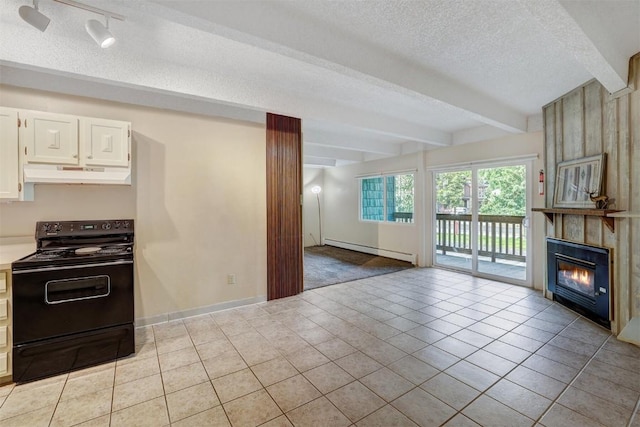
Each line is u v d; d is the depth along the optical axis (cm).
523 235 458
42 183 254
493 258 502
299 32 204
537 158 424
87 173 254
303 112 345
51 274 222
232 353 257
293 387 210
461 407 188
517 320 323
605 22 200
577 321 319
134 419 180
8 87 250
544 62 266
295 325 314
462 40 229
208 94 283
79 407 191
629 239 268
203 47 240
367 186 743
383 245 690
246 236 374
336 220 833
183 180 331
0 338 211
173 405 192
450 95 310
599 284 300
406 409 187
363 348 264
